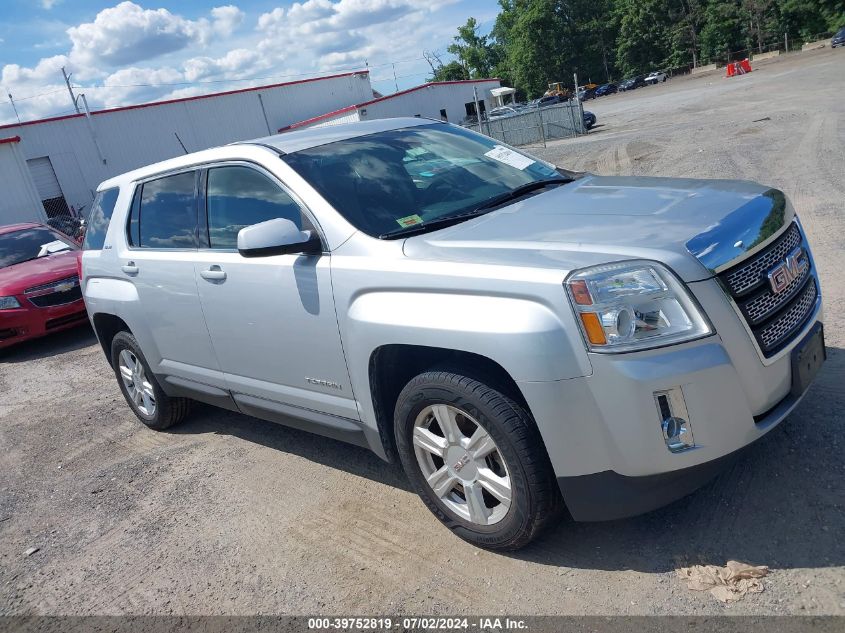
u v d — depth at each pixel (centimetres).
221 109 3619
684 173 1145
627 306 239
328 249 326
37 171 2966
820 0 6769
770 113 1839
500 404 266
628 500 252
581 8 9038
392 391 329
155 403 509
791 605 233
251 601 301
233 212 383
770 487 296
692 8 8125
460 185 363
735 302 250
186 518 387
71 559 370
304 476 407
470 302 267
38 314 884
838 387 360
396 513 346
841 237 636
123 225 475
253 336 373
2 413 668
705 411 242
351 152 372
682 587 253
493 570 287
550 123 2869
